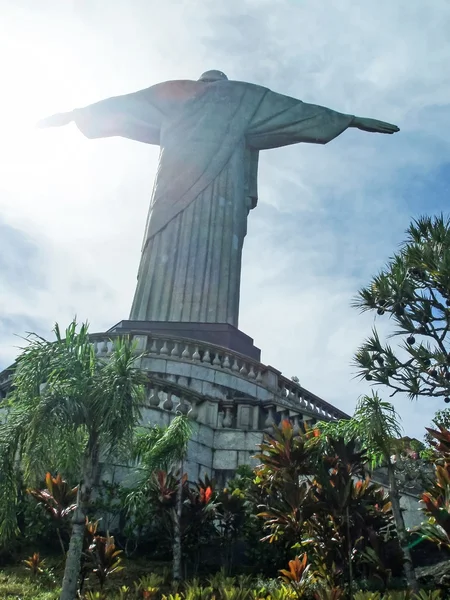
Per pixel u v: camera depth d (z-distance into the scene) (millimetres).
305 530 13797
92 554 13219
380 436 12641
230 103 34250
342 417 26094
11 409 14117
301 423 20516
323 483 13258
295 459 14094
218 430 19766
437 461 13734
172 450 14922
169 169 32656
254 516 15242
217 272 30609
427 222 15531
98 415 11320
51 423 11117
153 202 32250
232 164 32969
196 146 33000
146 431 16938
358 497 13703
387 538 14000
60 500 14188
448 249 14445
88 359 11984
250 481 16828
